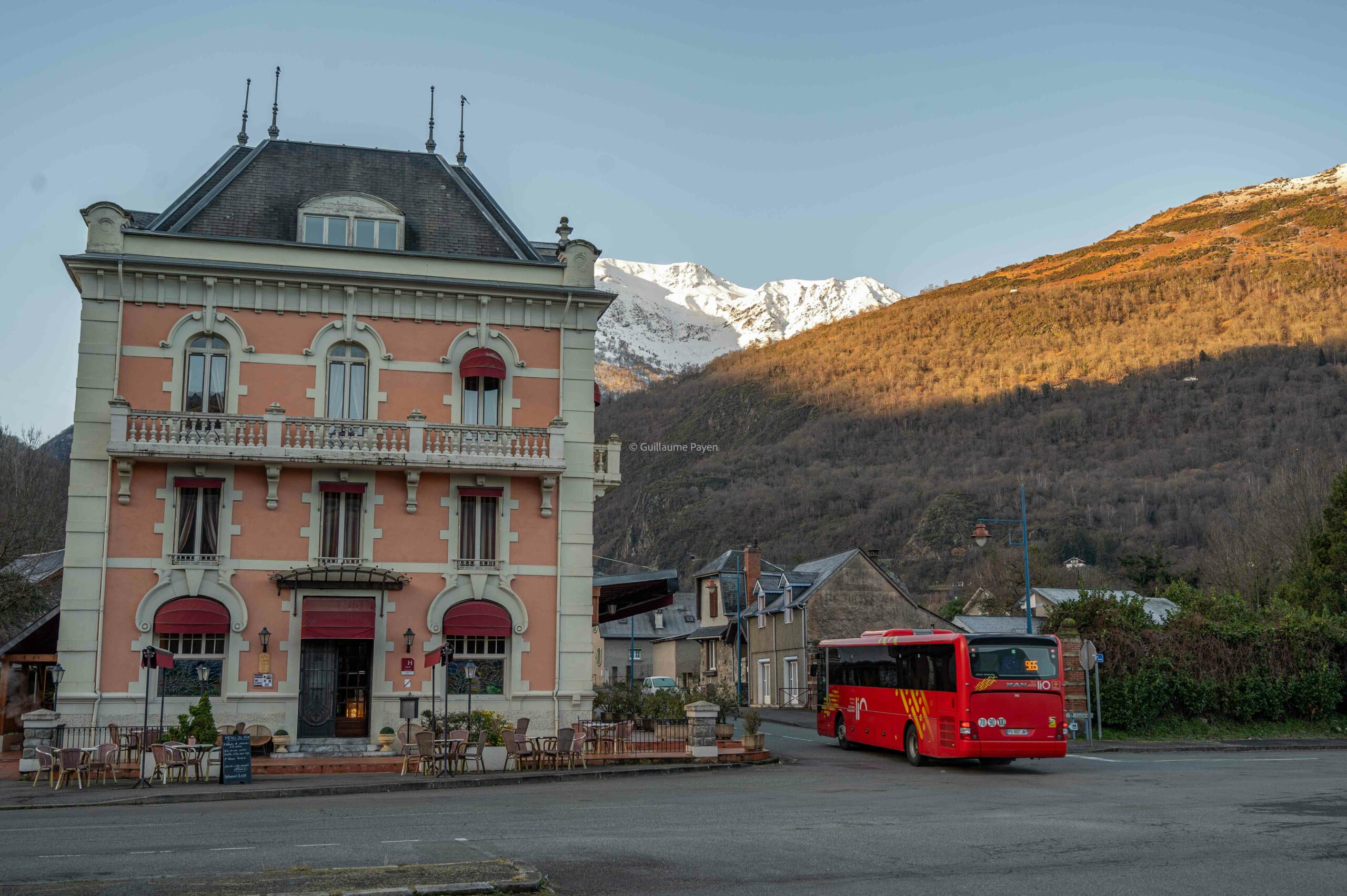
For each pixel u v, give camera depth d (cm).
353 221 2880
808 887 1034
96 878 1051
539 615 2800
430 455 2705
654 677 7288
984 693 2491
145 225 2855
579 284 2917
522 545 2811
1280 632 3781
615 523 13675
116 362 2638
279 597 2645
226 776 2189
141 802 1911
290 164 2989
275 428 2633
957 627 5459
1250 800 1784
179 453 2567
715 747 2631
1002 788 2052
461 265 2858
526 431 2791
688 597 8406
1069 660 3525
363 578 2658
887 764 2719
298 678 2630
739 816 1581
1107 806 1705
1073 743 3291
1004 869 1134
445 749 2330
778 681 5866
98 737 2483
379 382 2777
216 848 1257
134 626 2559
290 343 2745
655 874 1098
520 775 2312
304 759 2452
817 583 5644
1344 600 4431
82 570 2547
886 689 2902
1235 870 1128
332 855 1190
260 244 2741
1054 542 9981
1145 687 3534
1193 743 3291
